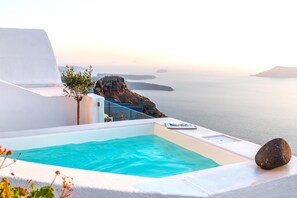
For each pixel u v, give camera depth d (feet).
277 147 14.57
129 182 10.68
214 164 21.84
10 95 30.96
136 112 30.07
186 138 24.70
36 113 32.42
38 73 45.03
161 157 24.08
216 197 11.29
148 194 10.02
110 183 9.98
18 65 44.62
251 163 15.31
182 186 11.65
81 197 9.03
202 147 23.03
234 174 13.61
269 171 14.19
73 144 25.12
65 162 22.95
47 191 5.99
